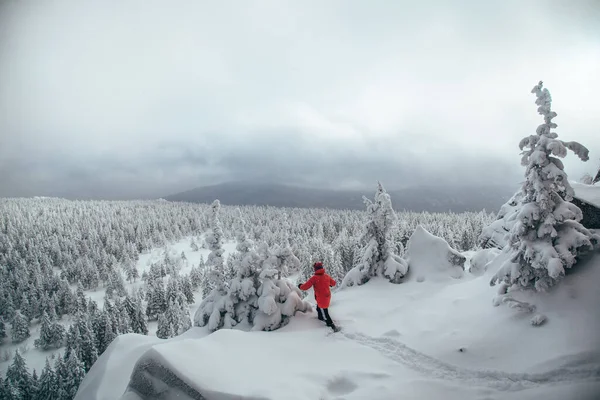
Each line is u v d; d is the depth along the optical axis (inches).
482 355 231.0
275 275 347.9
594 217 316.8
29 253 3858.3
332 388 215.0
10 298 2960.1
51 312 2920.8
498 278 285.9
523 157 288.7
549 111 274.7
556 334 227.9
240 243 376.2
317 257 2156.7
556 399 179.9
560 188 277.4
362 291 390.6
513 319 257.8
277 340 278.1
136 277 4003.4
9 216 5398.6
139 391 221.8
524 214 269.1
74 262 3956.7
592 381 187.0
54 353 2447.1
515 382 201.5
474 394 195.9
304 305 340.8
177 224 6028.5
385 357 249.0
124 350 335.3
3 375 2094.0
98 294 3636.8
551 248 260.7
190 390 201.5
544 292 268.1
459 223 3137.3
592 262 267.9
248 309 358.3
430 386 207.0
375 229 421.1
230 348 249.9
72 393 1505.9
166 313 2353.6
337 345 271.0
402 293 370.3
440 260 411.2
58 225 5201.8
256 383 207.0
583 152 265.1
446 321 286.8
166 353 223.0
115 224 5462.6
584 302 244.2
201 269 3673.7
